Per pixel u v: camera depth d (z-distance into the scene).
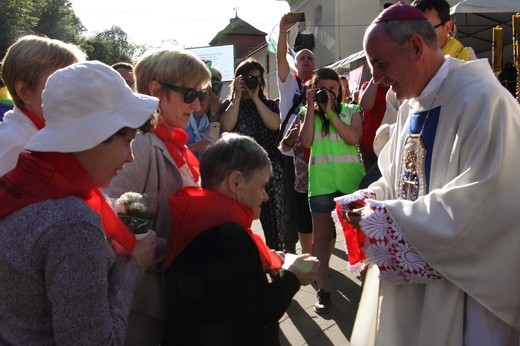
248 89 4.16
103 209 1.54
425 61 1.98
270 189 4.13
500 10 7.96
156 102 1.56
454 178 1.90
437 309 1.91
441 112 1.99
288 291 1.77
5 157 1.80
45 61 1.81
